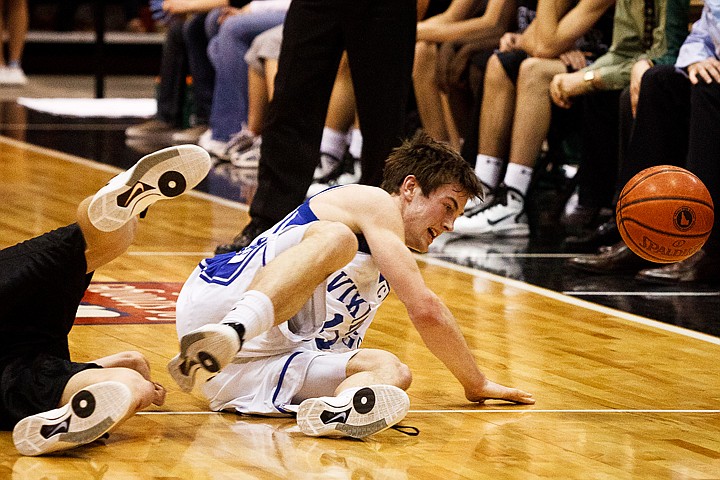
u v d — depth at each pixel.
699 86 14.76
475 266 15.84
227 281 8.98
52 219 18.14
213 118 27.47
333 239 8.48
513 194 18.55
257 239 9.21
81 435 7.71
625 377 10.50
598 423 9.05
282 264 8.27
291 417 8.97
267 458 7.97
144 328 11.83
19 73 43.34
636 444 8.52
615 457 8.20
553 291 14.30
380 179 15.63
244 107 27.11
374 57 15.30
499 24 20.72
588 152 19.25
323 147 22.12
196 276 9.23
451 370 9.30
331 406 8.30
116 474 7.57
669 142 15.84
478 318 12.76
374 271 9.10
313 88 15.29
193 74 29.69
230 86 26.97
